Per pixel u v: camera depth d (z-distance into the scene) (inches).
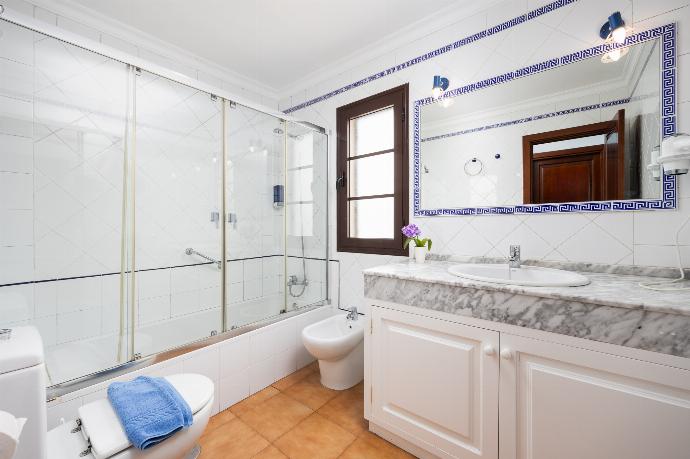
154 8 71.0
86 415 41.5
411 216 80.4
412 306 53.9
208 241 91.0
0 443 20.4
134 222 75.5
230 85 103.0
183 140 86.7
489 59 67.7
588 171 56.5
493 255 67.2
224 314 87.2
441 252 74.9
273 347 80.9
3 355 32.1
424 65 78.2
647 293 39.3
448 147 73.9
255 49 88.7
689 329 31.9
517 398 43.1
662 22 49.8
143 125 78.7
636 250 52.0
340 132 97.5
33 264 64.2
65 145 67.7
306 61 95.5
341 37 83.2
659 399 33.5
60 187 67.2
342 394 74.8
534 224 62.0
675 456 32.8
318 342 70.9
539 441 41.2
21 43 61.9
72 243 68.7
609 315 36.3
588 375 38.1
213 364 67.1
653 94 50.6
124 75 72.2
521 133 63.7
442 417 50.1
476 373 47.2
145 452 37.7
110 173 73.6
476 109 69.6
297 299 101.9
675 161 45.9
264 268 104.5
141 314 79.1
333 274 99.7
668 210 49.4
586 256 56.4
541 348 40.9
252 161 101.3
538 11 61.5
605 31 52.2
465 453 47.8
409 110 80.9
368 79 90.0
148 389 45.9
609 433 36.3
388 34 82.0
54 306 66.4
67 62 67.0
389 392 57.0
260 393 75.4
